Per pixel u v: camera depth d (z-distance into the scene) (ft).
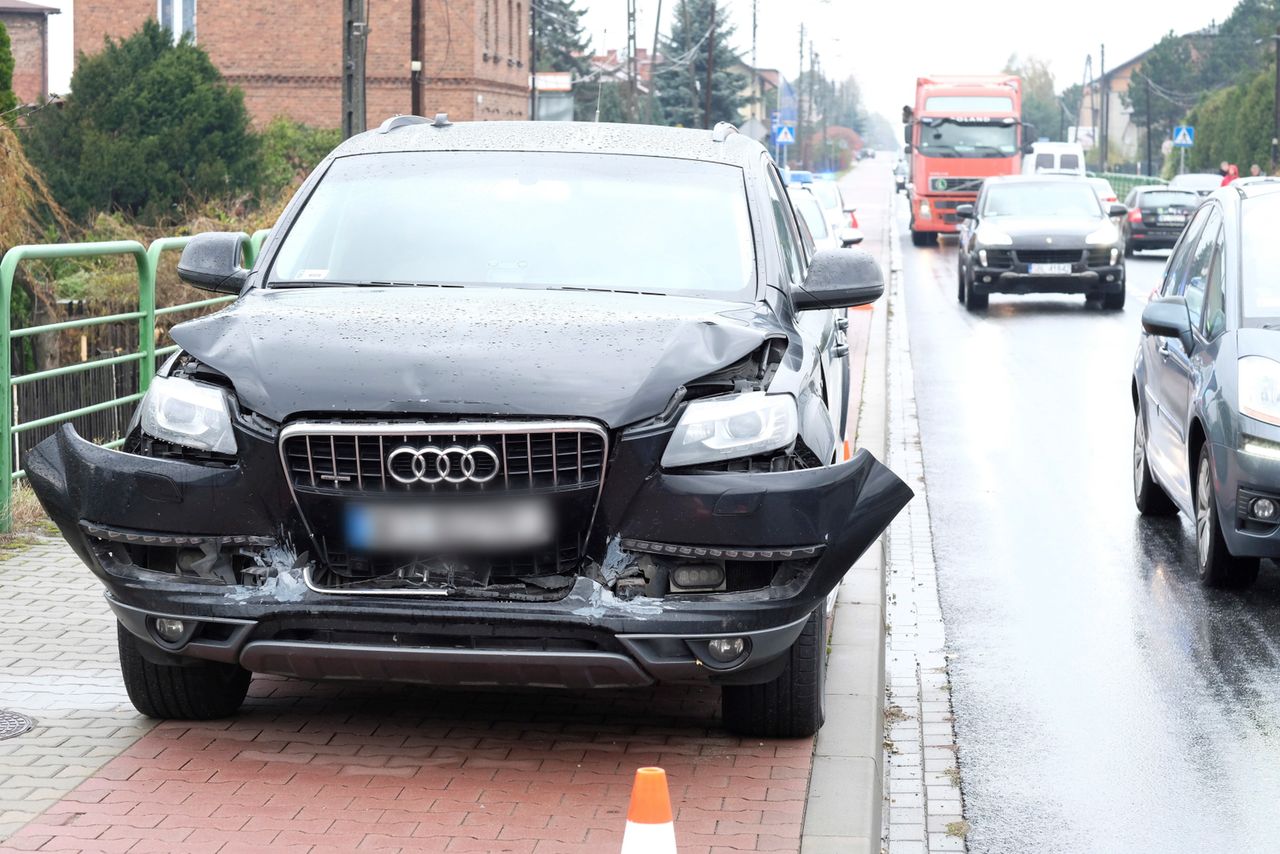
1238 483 26.16
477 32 184.85
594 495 16.81
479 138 22.74
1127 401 52.60
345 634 16.93
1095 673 23.43
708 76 229.25
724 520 16.84
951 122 146.92
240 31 179.63
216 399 17.40
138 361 39.42
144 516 17.35
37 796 16.83
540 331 17.83
